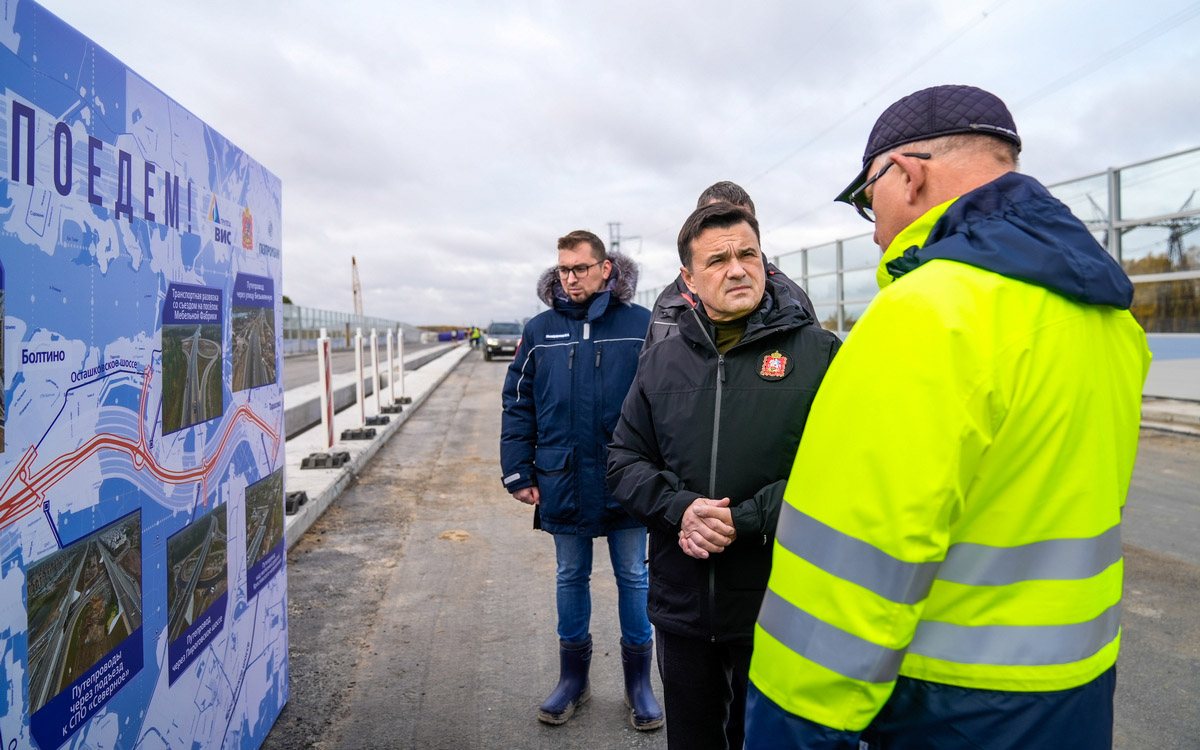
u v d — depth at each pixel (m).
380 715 2.61
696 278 1.71
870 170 1.17
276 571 2.51
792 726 0.95
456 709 2.66
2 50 1.16
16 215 1.20
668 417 1.74
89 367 1.41
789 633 0.96
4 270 1.17
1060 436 0.90
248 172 2.21
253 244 2.25
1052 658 0.91
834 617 0.91
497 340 30.38
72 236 1.34
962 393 0.87
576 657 2.64
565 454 2.58
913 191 1.08
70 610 1.36
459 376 21.12
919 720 0.95
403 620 3.48
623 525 2.58
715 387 1.69
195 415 1.87
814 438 0.98
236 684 2.16
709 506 1.55
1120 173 9.52
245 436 2.21
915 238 1.09
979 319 0.89
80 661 1.39
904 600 0.88
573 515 2.58
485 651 3.16
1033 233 0.93
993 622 0.92
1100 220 9.94
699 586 1.71
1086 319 0.94
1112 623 0.97
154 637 1.67
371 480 6.71
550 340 2.69
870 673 0.89
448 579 4.07
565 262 2.62
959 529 0.93
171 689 1.75
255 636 2.32
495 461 7.72
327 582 4.00
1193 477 6.10
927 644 0.95
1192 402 8.94
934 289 0.92
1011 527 0.91
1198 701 2.65
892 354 0.91
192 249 1.83
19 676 1.23
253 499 2.28
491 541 4.81
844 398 0.94
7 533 1.20
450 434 9.68
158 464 1.68
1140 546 4.40
